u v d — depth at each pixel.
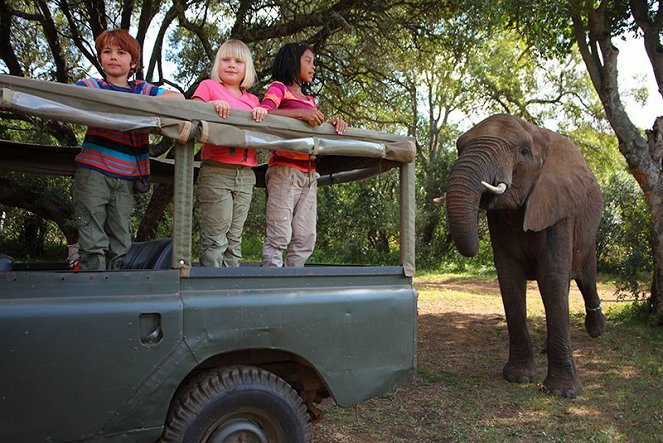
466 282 17.05
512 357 6.37
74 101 2.90
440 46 11.00
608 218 19.03
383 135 3.83
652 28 9.46
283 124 3.46
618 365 7.00
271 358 3.68
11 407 2.70
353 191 22.12
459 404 5.47
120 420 2.93
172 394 3.05
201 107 3.22
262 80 11.02
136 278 3.04
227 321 3.20
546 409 5.35
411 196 3.93
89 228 3.40
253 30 10.09
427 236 22.73
